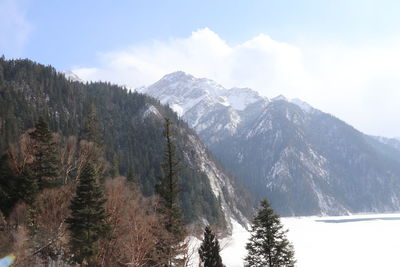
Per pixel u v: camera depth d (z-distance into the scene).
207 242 36.59
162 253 30.47
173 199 34.38
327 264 80.38
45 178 41.38
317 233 144.62
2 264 27.20
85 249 31.45
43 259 31.95
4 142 64.06
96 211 32.41
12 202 36.47
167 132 35.66
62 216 37.66
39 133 43.06
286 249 36.59
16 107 121.88
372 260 84.56
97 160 54.72
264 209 36.75
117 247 33.34
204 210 128.00
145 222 31.52
